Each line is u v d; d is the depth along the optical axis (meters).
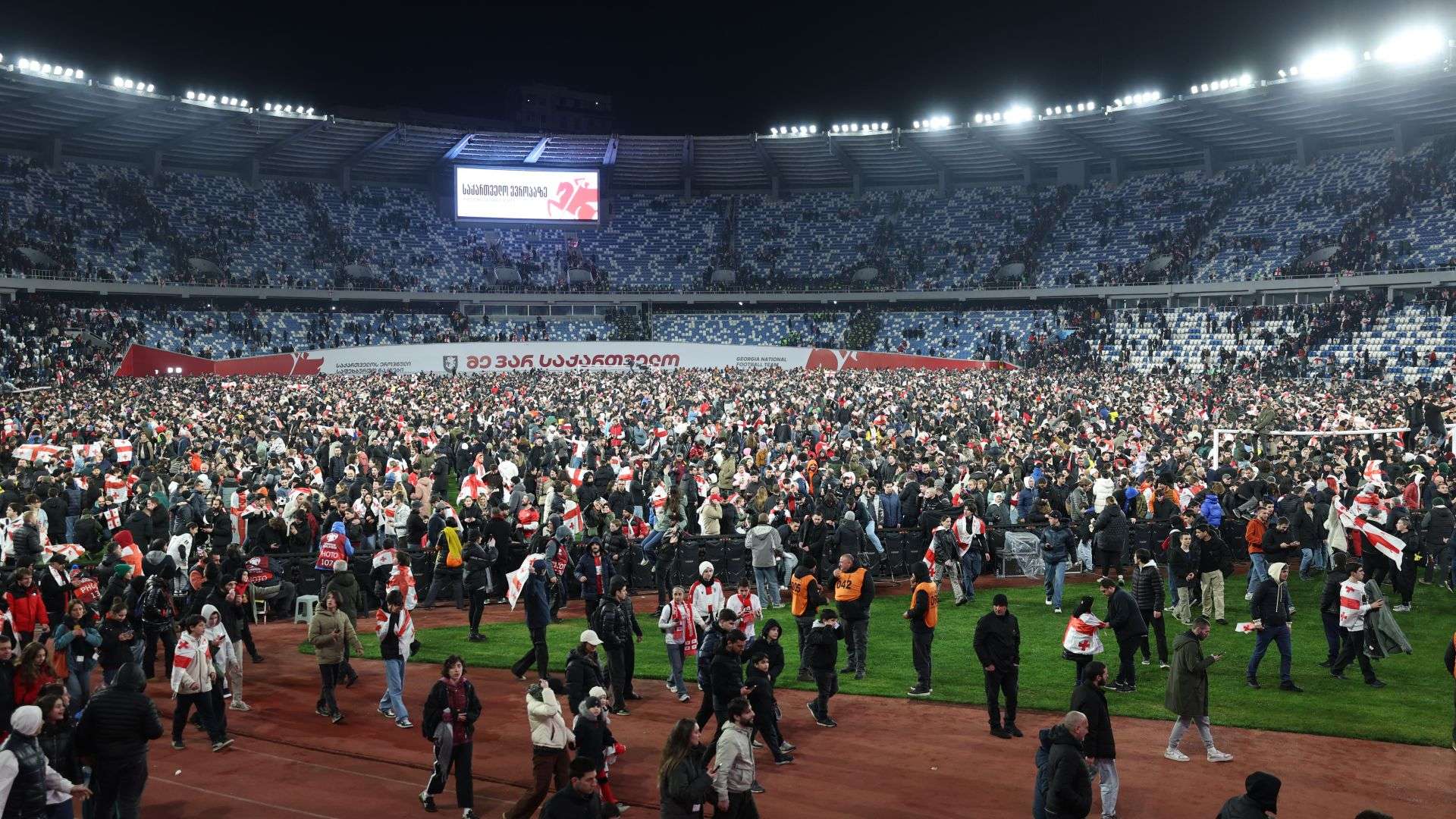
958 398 49.81
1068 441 38.28
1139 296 82.06
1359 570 17.92
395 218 94.88
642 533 26.20
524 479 31.12
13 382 62.03
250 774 14.55
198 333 76.94
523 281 92.44
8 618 15.42
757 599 17.78
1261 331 71.94
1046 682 18.23
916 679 18.48
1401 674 18.38
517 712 17.05
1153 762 14.56
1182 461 32.47
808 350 84.56
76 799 12.05
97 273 75.06
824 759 14.81
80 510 29.02
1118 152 91.88
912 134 91.50
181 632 15.48
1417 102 74.00
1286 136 84.00
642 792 13.78
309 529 24.88
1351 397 51.00
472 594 21.28
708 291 93.38
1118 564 22.98
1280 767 14.33
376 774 14.55
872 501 26.56
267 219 88.44
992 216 95.94
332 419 41.72
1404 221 73.25
